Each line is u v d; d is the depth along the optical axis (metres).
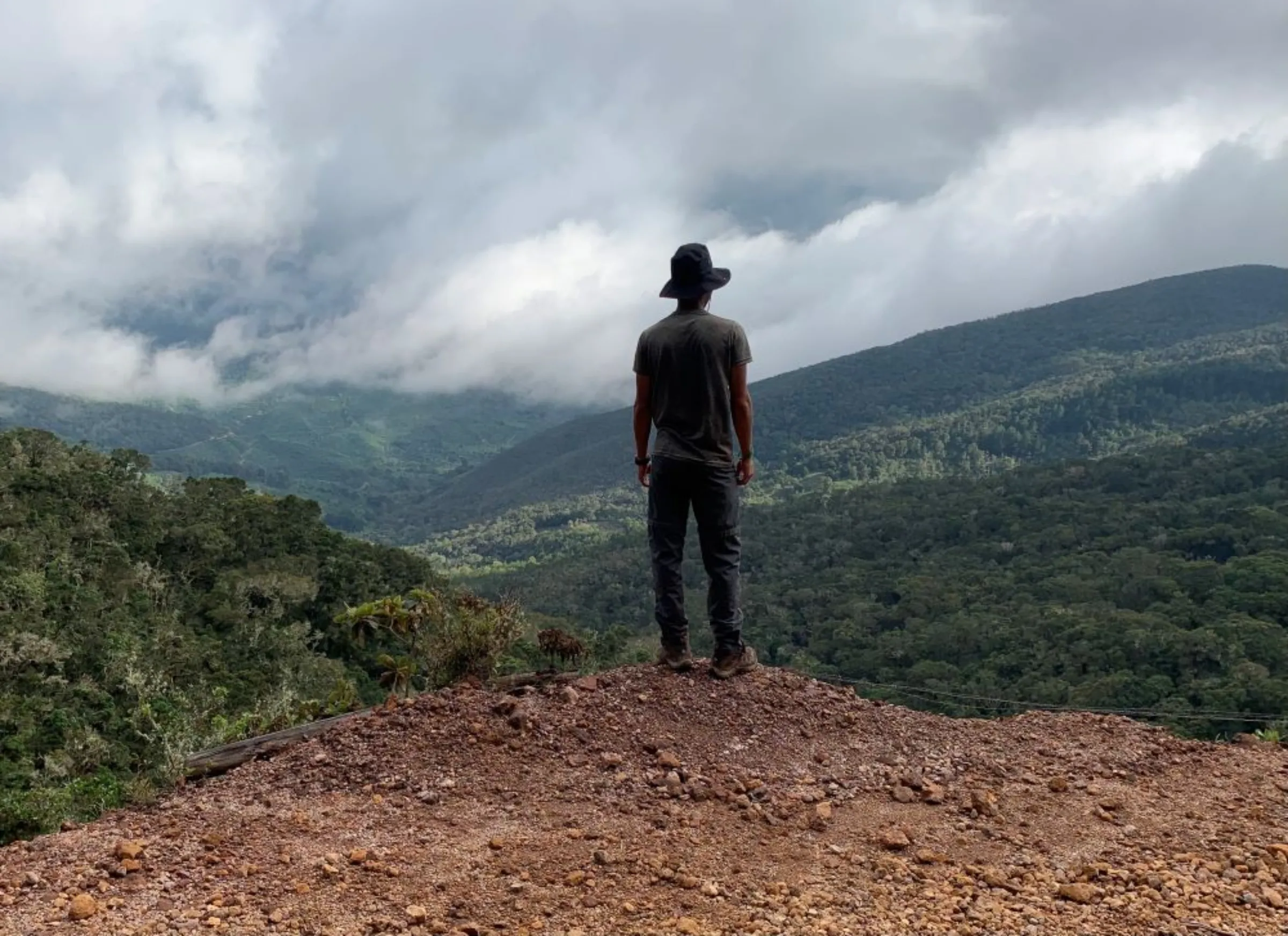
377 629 7.16
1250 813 4.11
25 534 41.03
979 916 3.07
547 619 51.31
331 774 4.23
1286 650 41.94
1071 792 4.30
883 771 4.36
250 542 50.69
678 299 4.96
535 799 4.00
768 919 3.03
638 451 5.17
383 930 2.93
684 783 4.16
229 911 3.04
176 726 8.77
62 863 3.45
